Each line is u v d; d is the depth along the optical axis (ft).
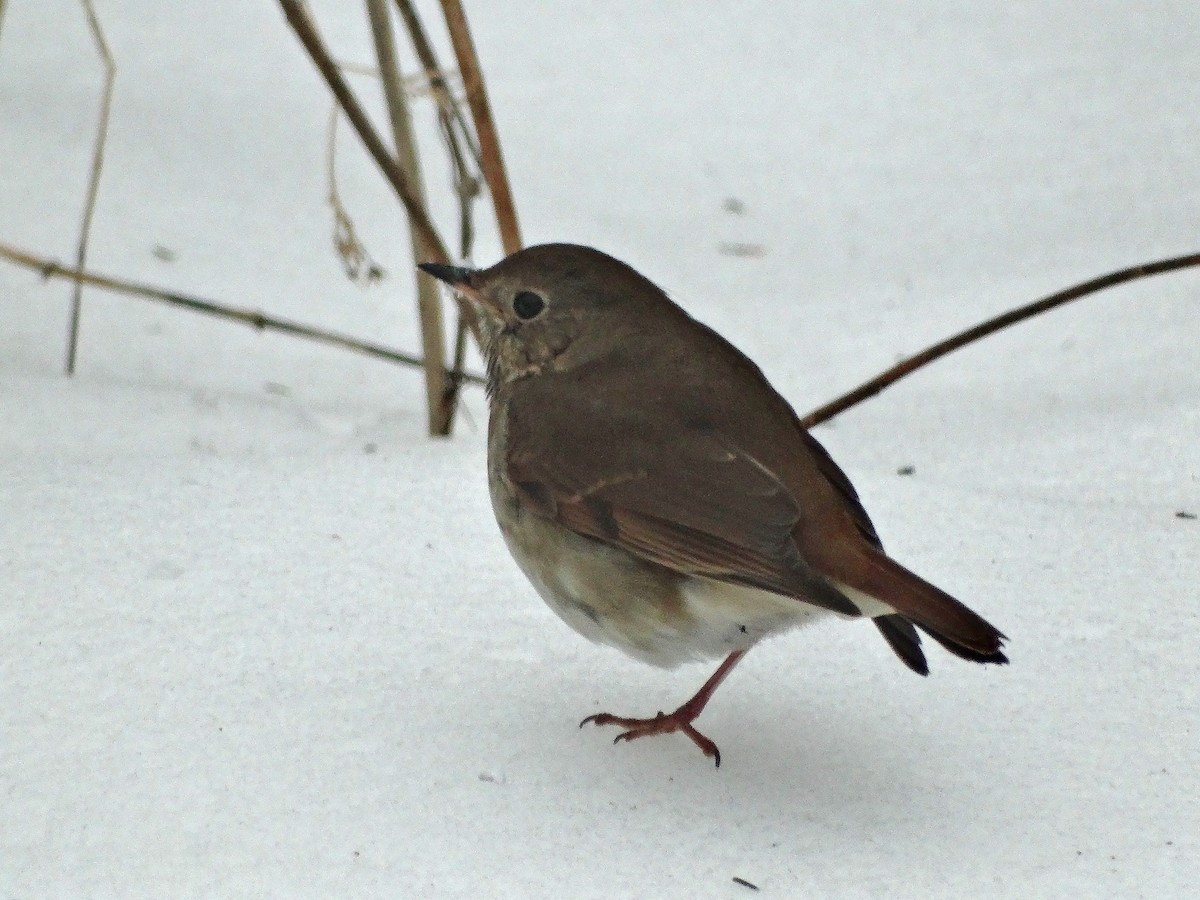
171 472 35.58
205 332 45.75
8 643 28.89
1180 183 50.37
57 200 50.14
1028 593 31.63
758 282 48.26
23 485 34.47
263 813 24.70
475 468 36.52
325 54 36.37
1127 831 24.71
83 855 23.52
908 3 62.34
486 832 24.62
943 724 27.96
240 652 29.17
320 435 40.04
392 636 30.07
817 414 37.50
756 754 27.30
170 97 55.93
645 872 23.80
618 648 28.02
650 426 27.66
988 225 49.90
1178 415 39.52
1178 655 29.53
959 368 43.60
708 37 60.95
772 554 25.43
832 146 54.65
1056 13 61.21
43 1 61.57
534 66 58.80
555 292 29.48
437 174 52.60
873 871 23.89
